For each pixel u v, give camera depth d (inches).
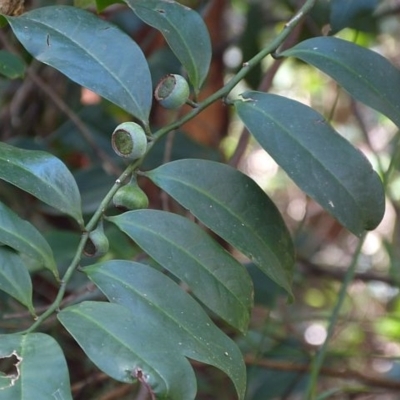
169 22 27.4
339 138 26.2
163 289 24.5
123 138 25.7
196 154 44.8
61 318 22.8
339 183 25.9
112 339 22.4
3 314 39.2
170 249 25.2
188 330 23.9
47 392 21.4
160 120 47.8
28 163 25.5
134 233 25.2
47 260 24.7
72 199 25.4
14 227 24.7
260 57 27.5
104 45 26.8
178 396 22.0
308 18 38.9
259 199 26.5
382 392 43.3
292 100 26.7
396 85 27.5
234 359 23.8
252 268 42.5
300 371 43.6
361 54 27.6
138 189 25.9
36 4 42.8
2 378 21.5
